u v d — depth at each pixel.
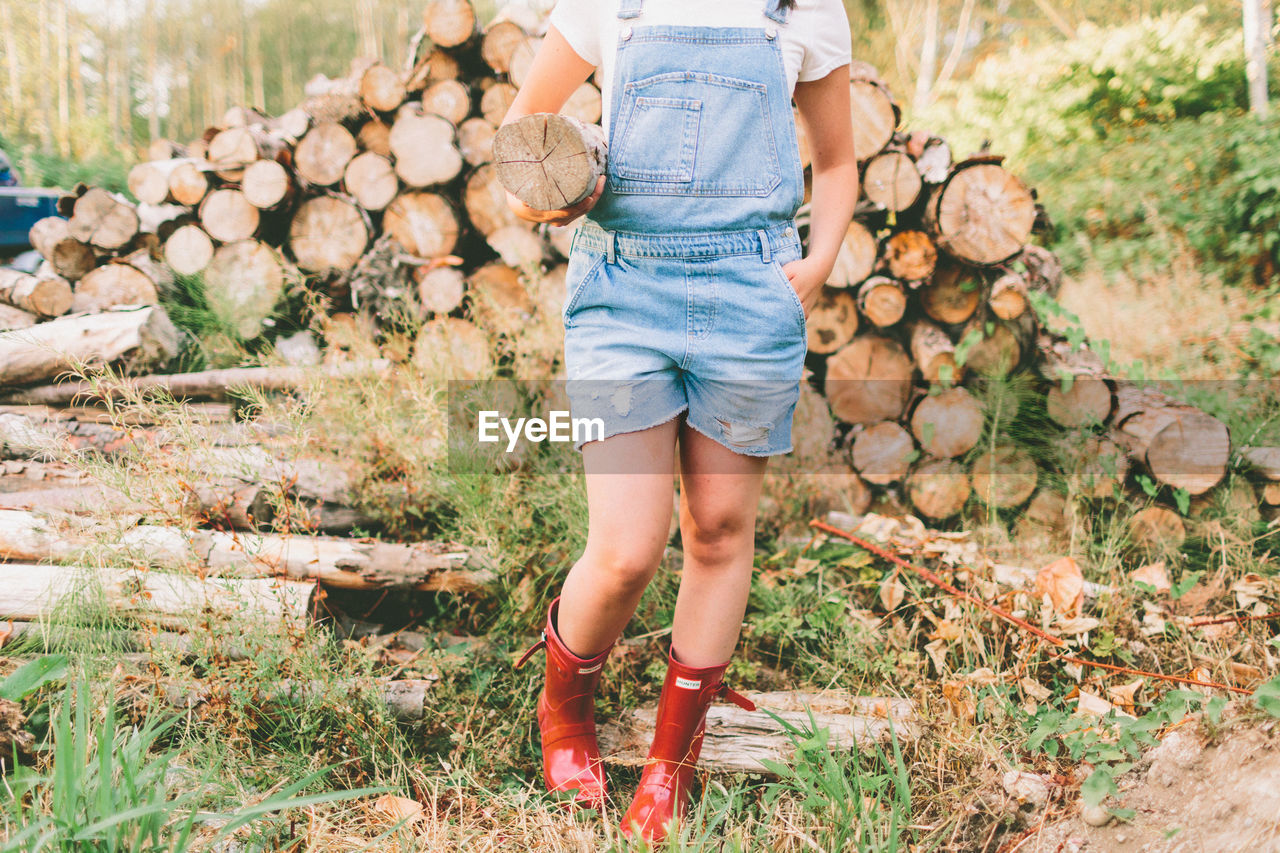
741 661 1.96
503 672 1.87
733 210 1.26
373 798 1.51
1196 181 5.46
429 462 2.20
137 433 1.79
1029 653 1.83
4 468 2.11
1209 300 4.20
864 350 2.73
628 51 1.26
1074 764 1.53
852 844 1.36
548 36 1.37
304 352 2.91
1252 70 6.20
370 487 2.15
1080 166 6.49
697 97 1.24
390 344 2.78
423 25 3.00
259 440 2.14
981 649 1.85
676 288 1.28
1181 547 2.35
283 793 1.26
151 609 1.69
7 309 3.21
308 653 1.64
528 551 2.06
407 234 3.15
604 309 1.33
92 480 1.91
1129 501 2.44
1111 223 5.52
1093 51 7.66
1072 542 2.28
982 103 8.10
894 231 2.78
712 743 1.66
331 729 1.64
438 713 1.71
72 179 8.80
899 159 2.67
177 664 1.62
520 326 2.70
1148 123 7.12
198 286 3.17
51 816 1.12
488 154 3.10
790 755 1.61
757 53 1.25
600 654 1.48
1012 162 7.19
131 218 3.25
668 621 2.02
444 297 3.02
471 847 1.41
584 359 1.33
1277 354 3.48
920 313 2.78
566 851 1.38
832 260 1.41
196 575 1.70
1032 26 9.88
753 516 1.43
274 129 3.33
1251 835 1.18
